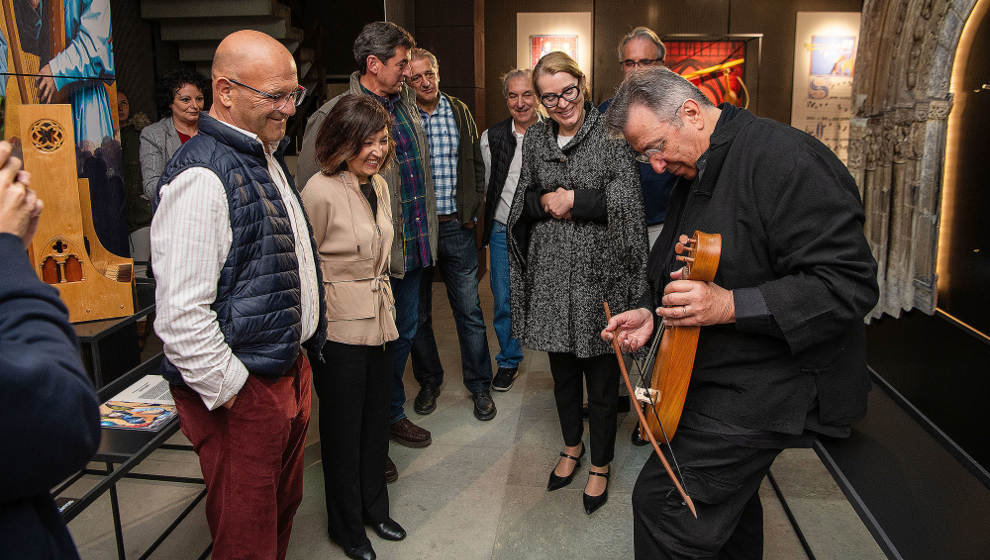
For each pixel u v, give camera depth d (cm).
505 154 327
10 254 80
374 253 205
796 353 137
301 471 184
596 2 684
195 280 140
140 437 170
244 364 150
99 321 214
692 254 135
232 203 144
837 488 254
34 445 72
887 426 211
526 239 250
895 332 269
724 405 144
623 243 226
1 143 82
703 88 691
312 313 172
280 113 152
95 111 233
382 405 221
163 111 346
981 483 179
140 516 243
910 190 256
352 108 196
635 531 158
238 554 160
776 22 677
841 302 129
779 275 141
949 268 249
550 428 308
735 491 148
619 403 322
